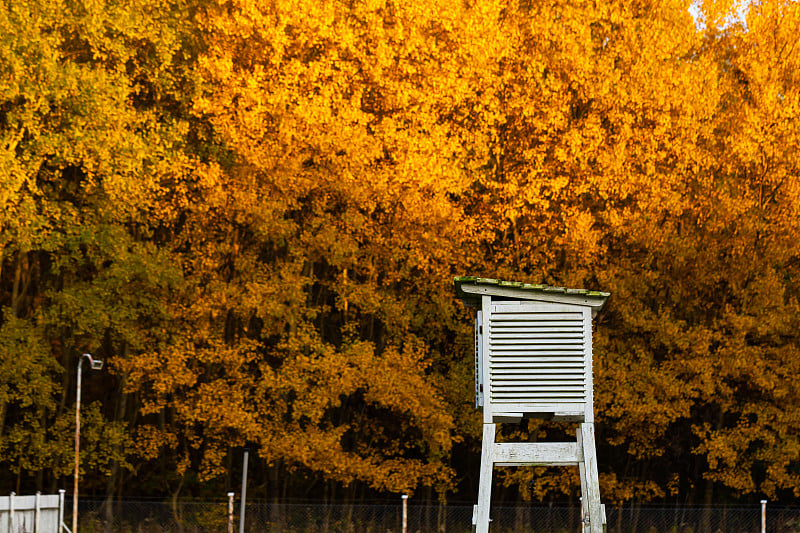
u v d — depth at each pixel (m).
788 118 42.19
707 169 42.38
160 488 46.34
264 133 41.03
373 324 46.72
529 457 21.58
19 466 41.19
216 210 41.72
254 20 40.28
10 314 40.06
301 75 40.97
